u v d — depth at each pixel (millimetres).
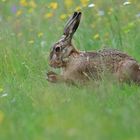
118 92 14344
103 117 12172
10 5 24344
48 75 15664
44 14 21734
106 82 14891
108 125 11648
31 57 17828
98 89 14297
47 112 12828
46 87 15164
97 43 18906
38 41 19359
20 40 19609
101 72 15594
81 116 12195
